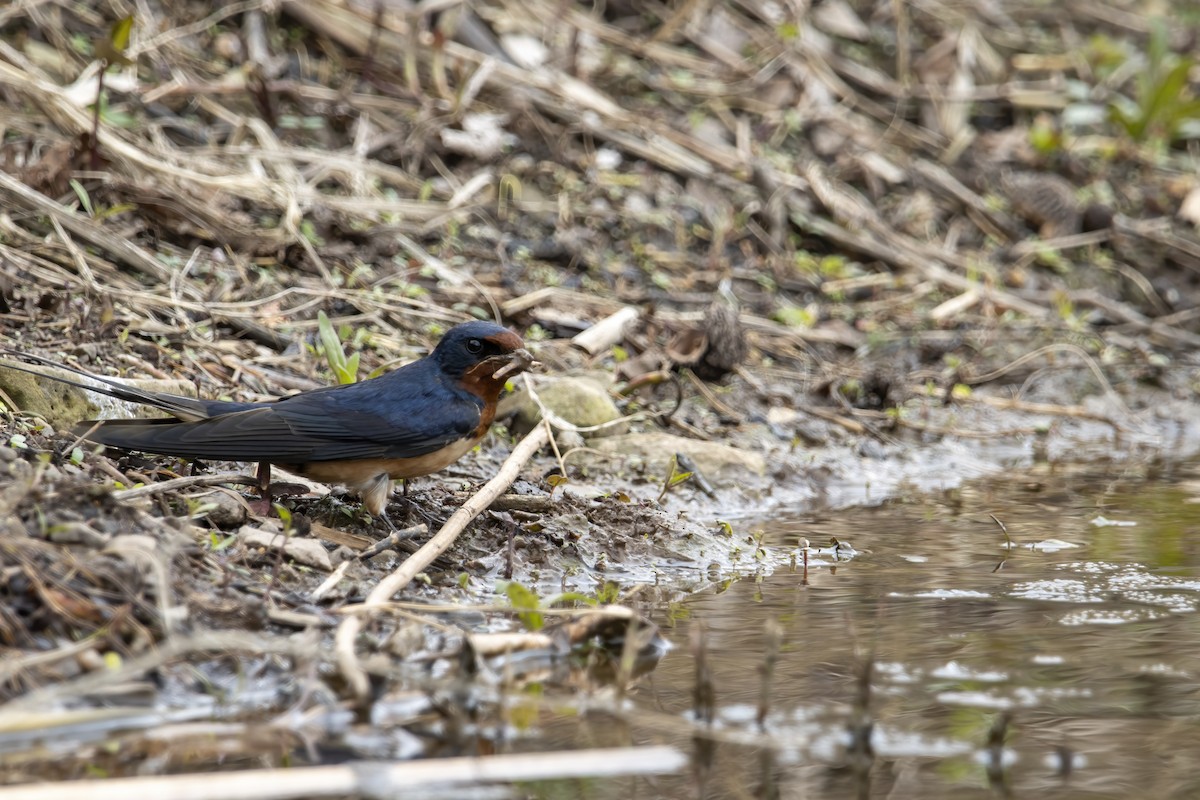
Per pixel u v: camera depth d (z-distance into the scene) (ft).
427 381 30.63
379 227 49.44
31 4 53.16
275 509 30.63
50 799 18.35
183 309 41.37
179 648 22.07
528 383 39.37
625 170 58.59
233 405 29.86
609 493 36.91
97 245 42.52
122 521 25.82
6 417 31.32
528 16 64.28
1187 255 62.95
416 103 57.21
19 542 23.67
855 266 58.03
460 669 24.34
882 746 22.27
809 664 25.90
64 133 47.80
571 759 20.57
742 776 21.15
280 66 56.49
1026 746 22.30
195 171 48.88
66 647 22.68
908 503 40.04
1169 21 81.51
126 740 21.43
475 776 20.34
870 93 68.13
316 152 52.70
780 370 49.98
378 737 21.91
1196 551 34.24
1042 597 30.32
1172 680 25.21
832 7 71.67
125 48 48.24
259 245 46.14
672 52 66.39
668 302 51.65
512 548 31.19
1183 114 69.41
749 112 64.13
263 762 20.80
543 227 53.83
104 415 33.19
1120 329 58.49
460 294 47.11
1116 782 21.02
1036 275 60.70
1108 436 50.03
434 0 58.23
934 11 74.23
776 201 57.67
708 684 23.15
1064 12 79.41
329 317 44.04
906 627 28.14
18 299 38.37
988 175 65.10
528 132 58.34
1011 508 39.22
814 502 40.14
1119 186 67.15
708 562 33.50
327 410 29.63
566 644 26.30
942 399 50.80
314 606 26.43
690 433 43.78
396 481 34.86
